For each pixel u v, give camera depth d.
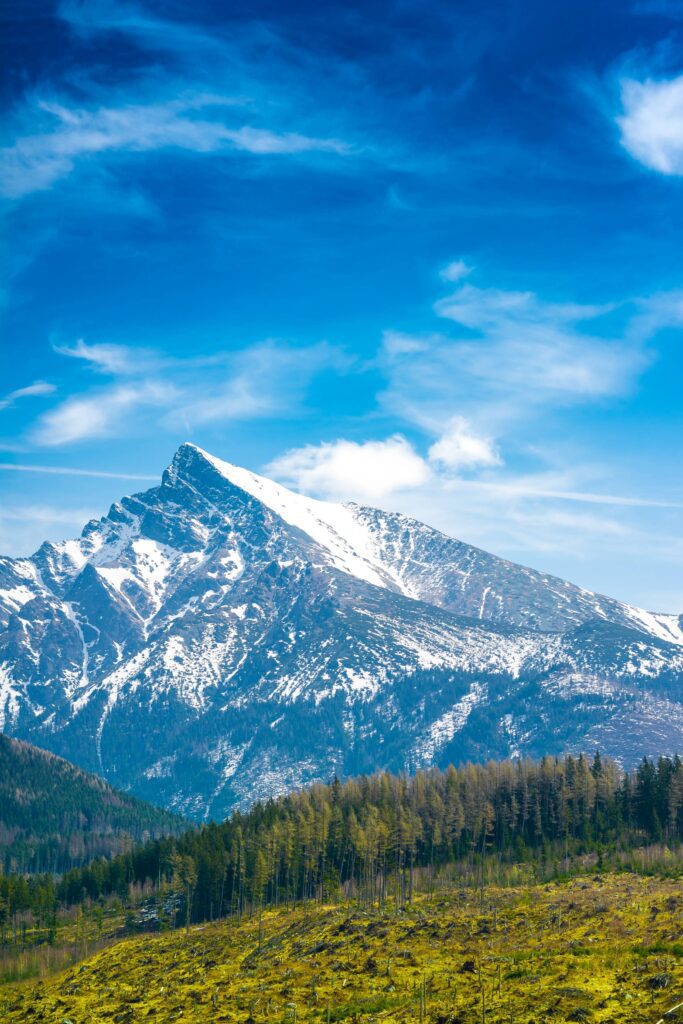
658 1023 88.06
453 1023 98.56
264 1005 118.19
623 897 151.12
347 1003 113.25
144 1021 121.44
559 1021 92.75
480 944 133.50
